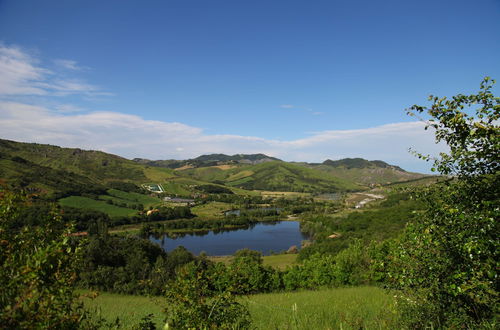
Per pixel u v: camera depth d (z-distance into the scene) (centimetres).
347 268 2742
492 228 414
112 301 2355
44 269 327
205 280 568
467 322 493
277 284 3391
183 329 487
